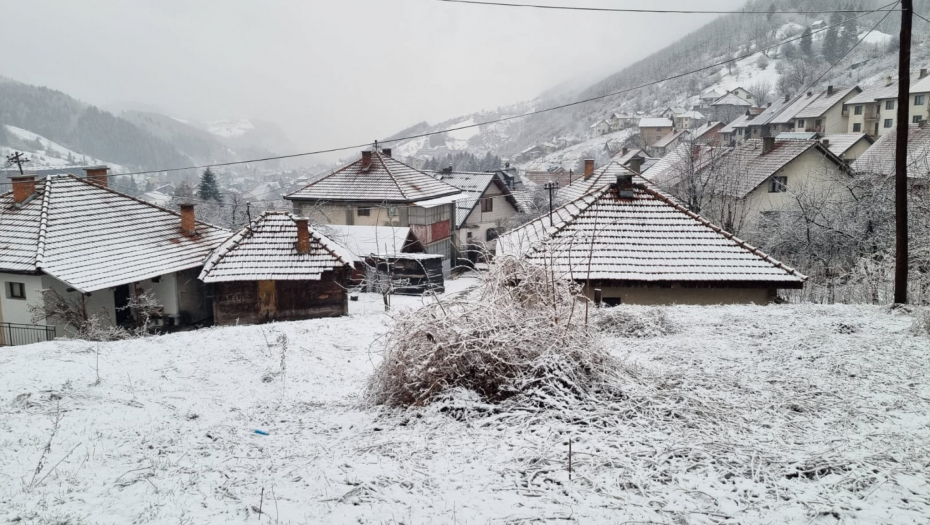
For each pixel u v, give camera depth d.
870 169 31.12
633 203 18.61
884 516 4.70
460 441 6.53
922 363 8.73
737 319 12.56
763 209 34.62
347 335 13.98
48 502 5.41
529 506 5.06
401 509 5.09
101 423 7.84
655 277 16.28
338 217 39.66
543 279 8.62
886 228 24.66
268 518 5.03
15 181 23.05
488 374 7.62
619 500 5.12
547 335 7.90
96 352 12.17
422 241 38.81
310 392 9.78
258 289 23.52
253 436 7.36
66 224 22.36
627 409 7.03
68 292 20.98
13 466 6.33
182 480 5.89
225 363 11.47
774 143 36.66
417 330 8.00
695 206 31.22
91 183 25.53
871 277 21.64
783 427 6.60
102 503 5.40
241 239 24.30
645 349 10.17
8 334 20.77
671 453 5.93
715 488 5.28
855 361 8.92
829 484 5.27
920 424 6.54
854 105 74.75
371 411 8.01
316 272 23.34
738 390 7.84
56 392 9.10
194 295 25.12
